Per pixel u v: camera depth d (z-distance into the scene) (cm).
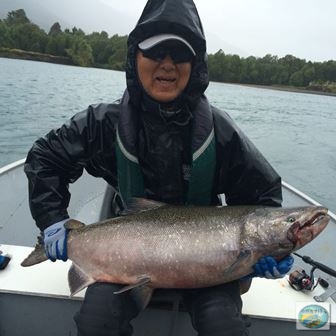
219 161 240
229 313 206
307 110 2564
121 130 235
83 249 234
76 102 1622
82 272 234
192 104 234
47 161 247
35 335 246
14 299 239
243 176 239
